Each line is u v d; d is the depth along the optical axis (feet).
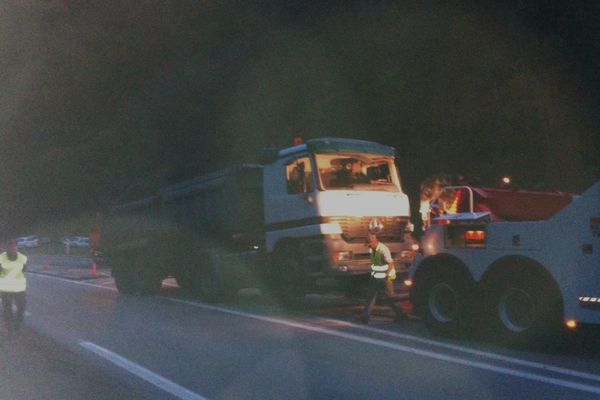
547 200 40.24
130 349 39.91
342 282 52.95
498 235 37.27
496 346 38.04
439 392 28.66
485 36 63.93
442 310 40.83
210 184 61.46
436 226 40.52
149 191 73.36
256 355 37.11
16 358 37.81
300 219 51.52
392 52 67.62
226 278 60.08
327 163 51.06
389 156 53.16
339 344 39.37
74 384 31.78
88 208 133.39
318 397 28.43
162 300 66.08
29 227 193.77
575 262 33.96
